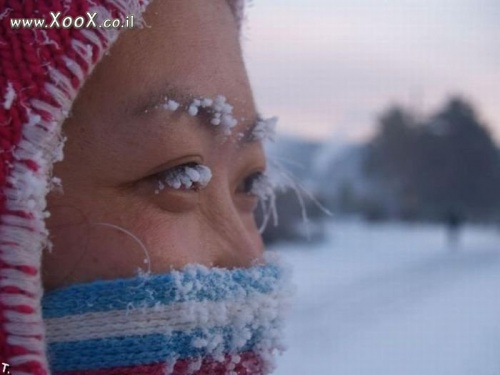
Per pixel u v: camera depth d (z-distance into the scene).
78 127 0.95
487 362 8.09
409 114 44.03
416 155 43.47
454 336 9.65
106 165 0.95
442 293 14.44
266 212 1.32
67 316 0.94
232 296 0.99
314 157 40.72
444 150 43.75
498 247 27.20
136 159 0.96
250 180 1.17
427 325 10.63
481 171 43.59
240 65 1.08
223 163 1.05
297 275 15.06
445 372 7.77
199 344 0.95
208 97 1.00
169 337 0.94
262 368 1.02
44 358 0.86
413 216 40.97
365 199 40.47
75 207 0.95
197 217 1.01
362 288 14.57
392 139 43.41
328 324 10.42
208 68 1.01
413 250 24.34
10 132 0.85
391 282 15.98
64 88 0.87
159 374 0.94
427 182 43.22
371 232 31.17
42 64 0.86
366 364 8.23
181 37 0.99
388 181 42.53
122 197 0.96
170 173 0.98
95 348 0.94
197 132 1.00
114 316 0.94
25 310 0.84
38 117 0.86
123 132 0.96
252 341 1.01
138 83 0.96
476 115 44.44
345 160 41.78
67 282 0.95
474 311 11.97
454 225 30.25
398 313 11.74
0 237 0.85
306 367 8.02
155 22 0.98
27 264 0.85
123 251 0.96
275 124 1.11
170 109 0.97
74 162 0.95
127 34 0.96
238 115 1.07
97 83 0.95
